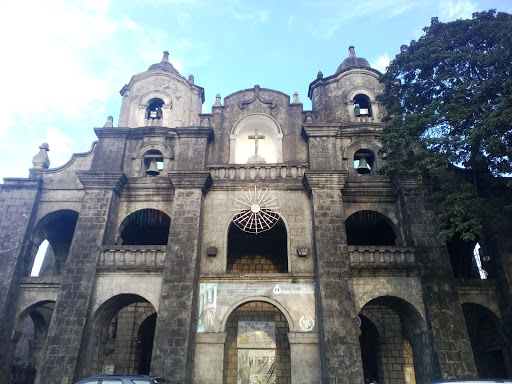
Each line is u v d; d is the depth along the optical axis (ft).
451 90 63.72
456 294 61.72
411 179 70.54
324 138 75.20
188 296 61.36
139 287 64.23
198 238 66.39
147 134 80.18
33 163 80.18
